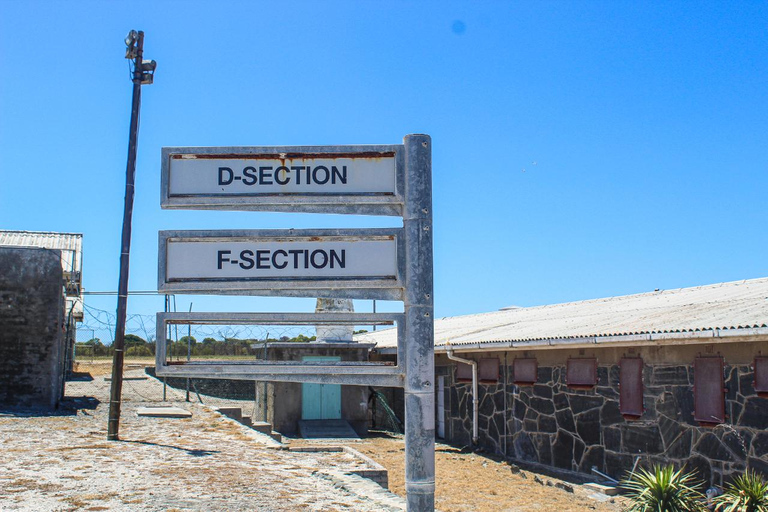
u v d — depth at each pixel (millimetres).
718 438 10219
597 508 10227
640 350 11781
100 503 6395
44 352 14906
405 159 3930
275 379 3932
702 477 10406
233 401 25641
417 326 3828
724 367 10227
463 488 11359
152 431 12109
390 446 17078
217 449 10242
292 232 3881
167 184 3906
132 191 11656
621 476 11977
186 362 3908
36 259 15109
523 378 14820
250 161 3936
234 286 3848
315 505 6703
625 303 16875
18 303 14906
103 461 8602
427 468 3781
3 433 10719
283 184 3916
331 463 9547
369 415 21953
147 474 7879
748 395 9812
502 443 15414
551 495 11016
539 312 20344
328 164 3936
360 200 3908
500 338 14906
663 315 12492
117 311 11156
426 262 3859
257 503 6660
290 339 21078
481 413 16344
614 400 12281
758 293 12461
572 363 13344
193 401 18859
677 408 10969
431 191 3926
